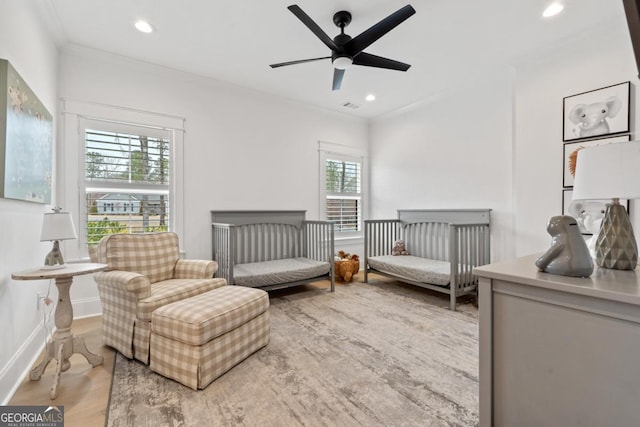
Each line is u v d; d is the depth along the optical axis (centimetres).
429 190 424
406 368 187
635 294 79
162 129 328
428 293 359
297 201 434
